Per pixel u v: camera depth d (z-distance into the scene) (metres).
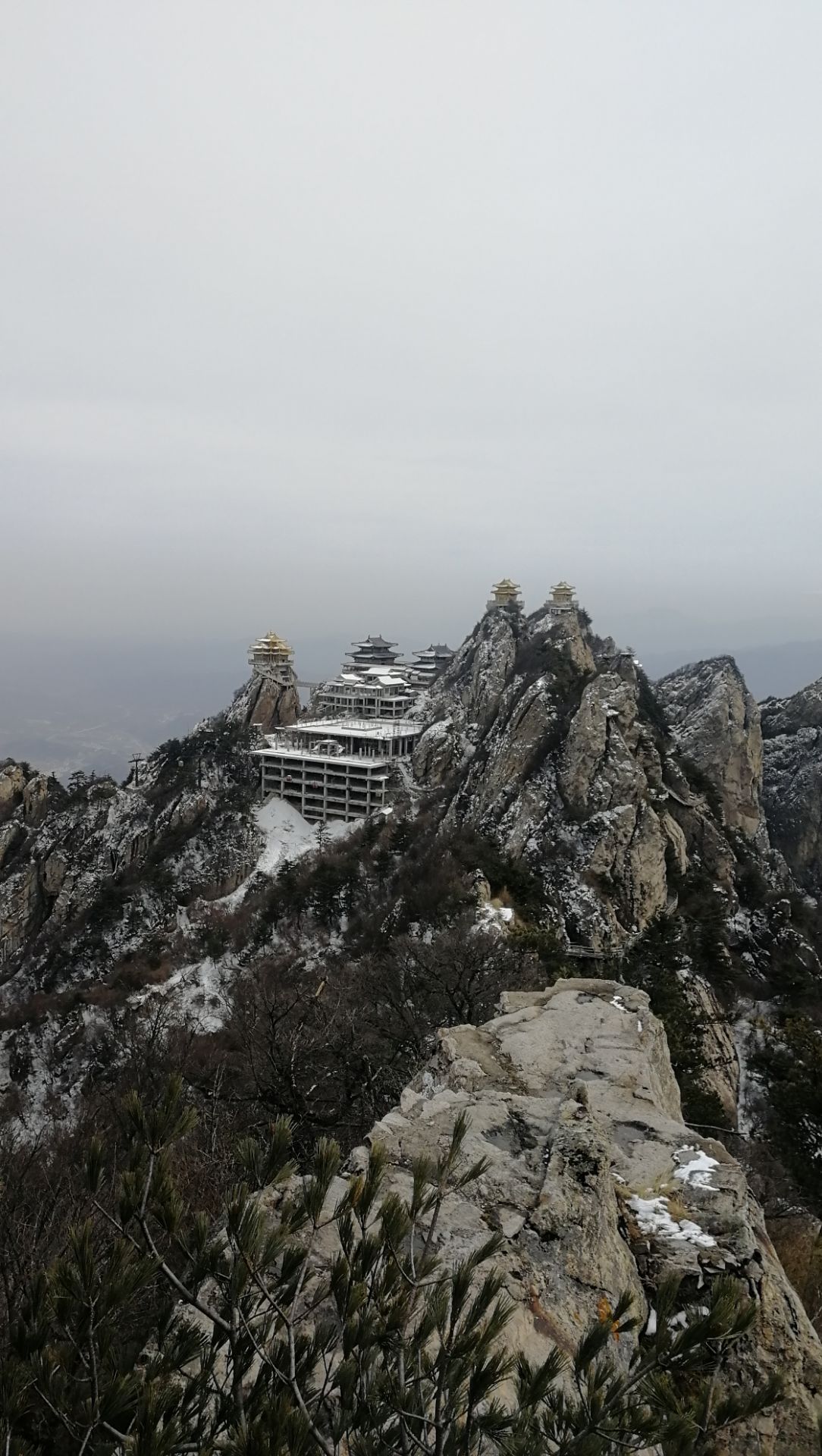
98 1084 48.88
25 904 108.19
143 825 111.88
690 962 59.62
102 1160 7.69
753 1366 10.28
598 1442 6.09
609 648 150.38
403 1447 6.21
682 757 101.75
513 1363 6.71
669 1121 14.48
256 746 131.88
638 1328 9.89
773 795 135.50
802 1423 9.87
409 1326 8.60
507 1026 18.11
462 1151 12.85
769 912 81.62
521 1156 12.84
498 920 56.06
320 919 81.31
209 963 78.31
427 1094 16.19
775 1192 31.66
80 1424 5.82
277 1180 7.83
